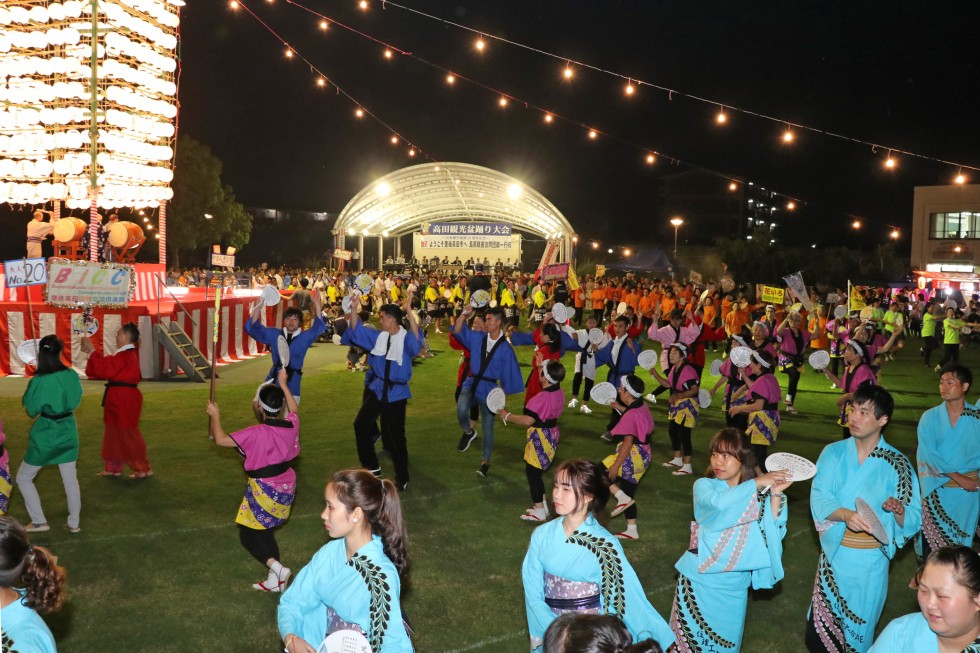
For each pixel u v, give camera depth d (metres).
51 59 15.05
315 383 14.75
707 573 3.86
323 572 3.16
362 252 46.03
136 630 5.02
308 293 13.98
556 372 6.97
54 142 15.09
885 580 4.16
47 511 7.22
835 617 4.19
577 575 3.30
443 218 51.03
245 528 5.53
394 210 45.75
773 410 7.75
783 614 5.56
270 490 5.48
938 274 40.03
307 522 7.08
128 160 16.20
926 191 45.94
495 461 9.42
